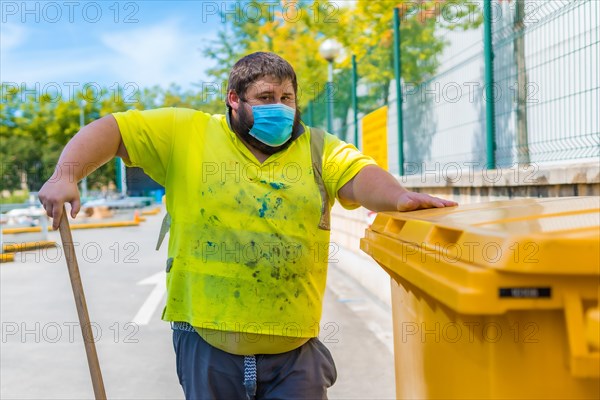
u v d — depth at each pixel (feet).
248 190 6.59
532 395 4.35
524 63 15.78
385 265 6.33
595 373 4.02
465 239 4.61
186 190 6.72
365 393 13.44
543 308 4.08
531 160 15.56
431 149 22.44
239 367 6.57
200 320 6.51
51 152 104.73
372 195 6.88
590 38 12.96
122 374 14.76
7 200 88.17
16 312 21.67
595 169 10.93
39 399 13.21
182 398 13.23
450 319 5.13
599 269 3.92
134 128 6.75
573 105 13.62
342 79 34.50
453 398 5.18
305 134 7.12
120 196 86.43
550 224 4.59
